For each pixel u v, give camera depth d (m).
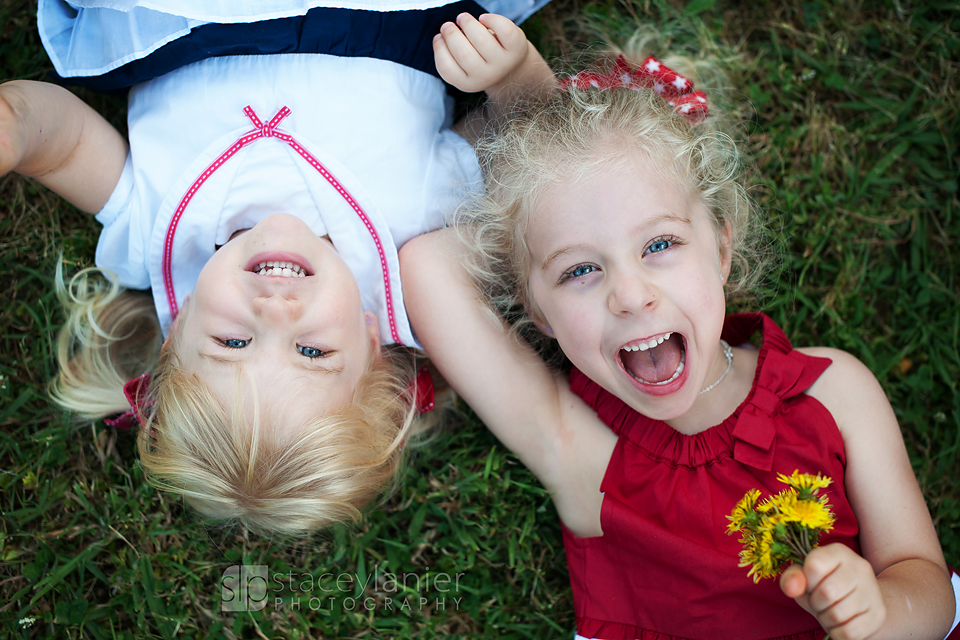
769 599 1.68
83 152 1.80
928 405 2.21
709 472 1.76
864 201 2.27
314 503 1.66
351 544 2.08
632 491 1.80
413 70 1.89
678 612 1.75
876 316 2.26
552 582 2.13
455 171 1.94
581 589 1.87
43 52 2.07
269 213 1.85
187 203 1.79
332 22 1.74
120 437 2.10
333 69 1.79
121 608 2.03
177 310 1.92
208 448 1.63
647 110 1.76
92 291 2.10
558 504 1.93
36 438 2.00
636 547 1.77
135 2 1.65
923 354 2.22
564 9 2.29
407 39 1.84
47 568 1.98
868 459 1.74
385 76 1.83
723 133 1.95
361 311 1.78
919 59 2.29
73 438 2.06
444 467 2.13
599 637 1.81
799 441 1.72
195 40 1.73
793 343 2.20
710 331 1.64
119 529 2.03
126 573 2.00
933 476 2.14
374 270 1.89
